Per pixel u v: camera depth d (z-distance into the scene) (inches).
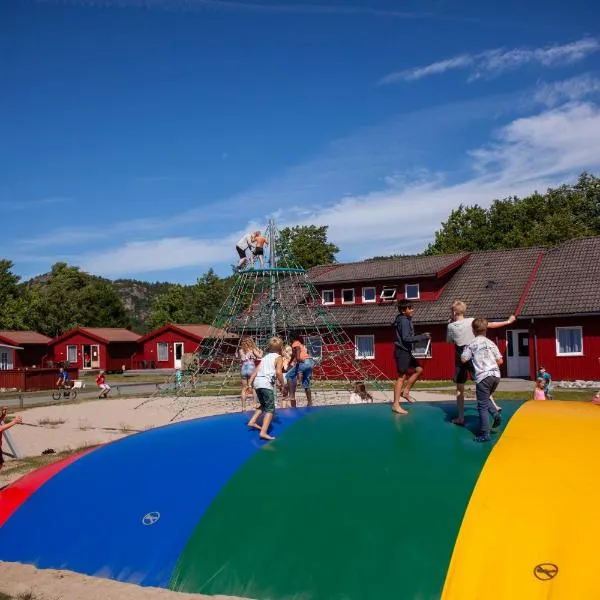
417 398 981.8
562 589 209.5
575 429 291.3
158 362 2278.5
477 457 276.5
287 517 262.4
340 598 227.8
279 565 244.1
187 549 262.2
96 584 258.7
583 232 2444.6
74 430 776.3
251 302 1066.1
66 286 3203.7
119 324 3314.5
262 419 370.9
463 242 2559.1
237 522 266.8
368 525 248.5
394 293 1601.9
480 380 293.7
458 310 323.6
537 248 1621.6
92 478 327.0
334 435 324.2
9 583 264.1
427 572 226.5
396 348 362.6
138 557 267.6
